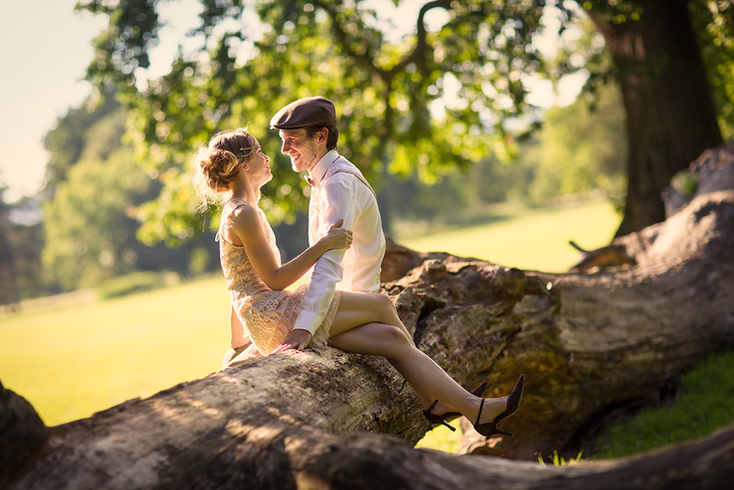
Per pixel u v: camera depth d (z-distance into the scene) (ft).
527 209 275.59
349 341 8.86
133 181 197.98
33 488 5.13
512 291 12.74
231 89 32.24
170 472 5.57
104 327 89.25
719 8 30.25
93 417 6.18
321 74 39.32
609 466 4.57
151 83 32.24
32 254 218.38
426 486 4.83
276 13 31.09
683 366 16.61
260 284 8.85
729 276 18.12
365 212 9.41
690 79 28.60
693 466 3.92
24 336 95.40
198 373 37.22
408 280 12.62
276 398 7.13
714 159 24.22
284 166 31.68
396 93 39.11
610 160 145.69
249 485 5.69
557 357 14.01
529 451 14.51
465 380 12.17
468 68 35.65
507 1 28.32
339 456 5.28
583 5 27.35
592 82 29.81
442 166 42.60
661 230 22.38
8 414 5.26
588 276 17.54
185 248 193.47
